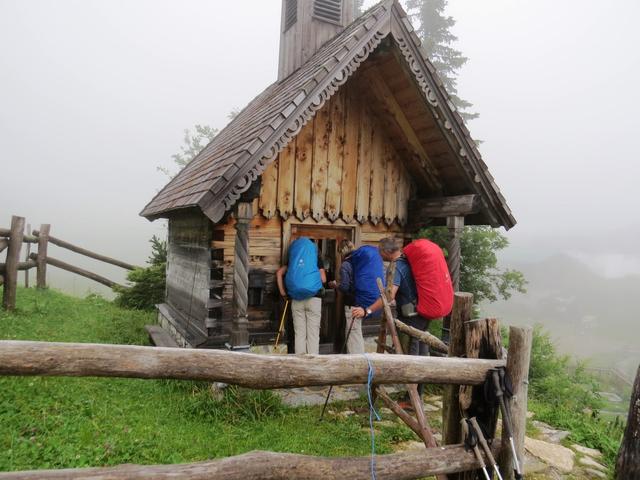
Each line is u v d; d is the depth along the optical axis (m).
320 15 7.85
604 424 5.76
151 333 7.20
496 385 2.46
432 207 6.58
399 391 5.50
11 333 6.35
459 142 5.70
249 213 4.82
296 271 5.45
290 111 4.60
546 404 6.90
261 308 5.93
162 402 4.58
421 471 2.35
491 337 2.70
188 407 4.45
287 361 2.05
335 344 6.85
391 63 5.56
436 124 5.68
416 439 4.30
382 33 5.01
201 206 4.32
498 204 6.11
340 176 6.44
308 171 6.18
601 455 4.57
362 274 5.42
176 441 3.65
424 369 2.35
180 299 7.25
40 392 4.29
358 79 6.26
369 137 6.66
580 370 9.83
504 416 2.47
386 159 6.83
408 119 6.25
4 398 4.05
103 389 4.73
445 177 6.70
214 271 5.60
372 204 6.71
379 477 2.23
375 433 4.30
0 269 7.87
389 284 4.64
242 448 3.71
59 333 6.92
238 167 4.42
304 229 6.42
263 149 4.50
